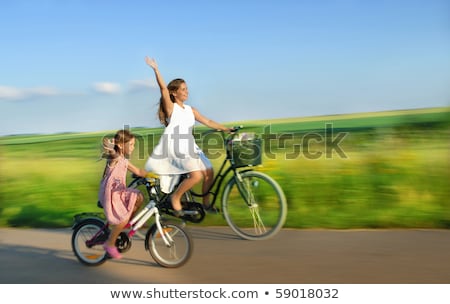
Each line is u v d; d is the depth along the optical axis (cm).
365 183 1190
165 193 868
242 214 993
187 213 860
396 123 1883
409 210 1029
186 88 892
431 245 822
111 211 754
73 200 1288
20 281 704
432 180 1168
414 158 1330
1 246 902
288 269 719
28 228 1073
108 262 790
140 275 723
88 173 1622
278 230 896
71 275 730
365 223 977
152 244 768
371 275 683
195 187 1009
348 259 755
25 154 2120
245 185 919
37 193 1361
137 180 914
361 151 1490
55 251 864
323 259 759
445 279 662
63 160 1919
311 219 1014
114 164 777
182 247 752
